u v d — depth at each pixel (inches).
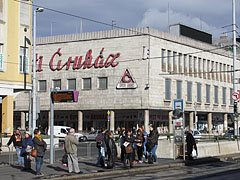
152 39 2134.6
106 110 2231.8
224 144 1091.9
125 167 747.4
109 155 735.7
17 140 806.5
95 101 2242.9
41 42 2425.0
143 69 2110.0
